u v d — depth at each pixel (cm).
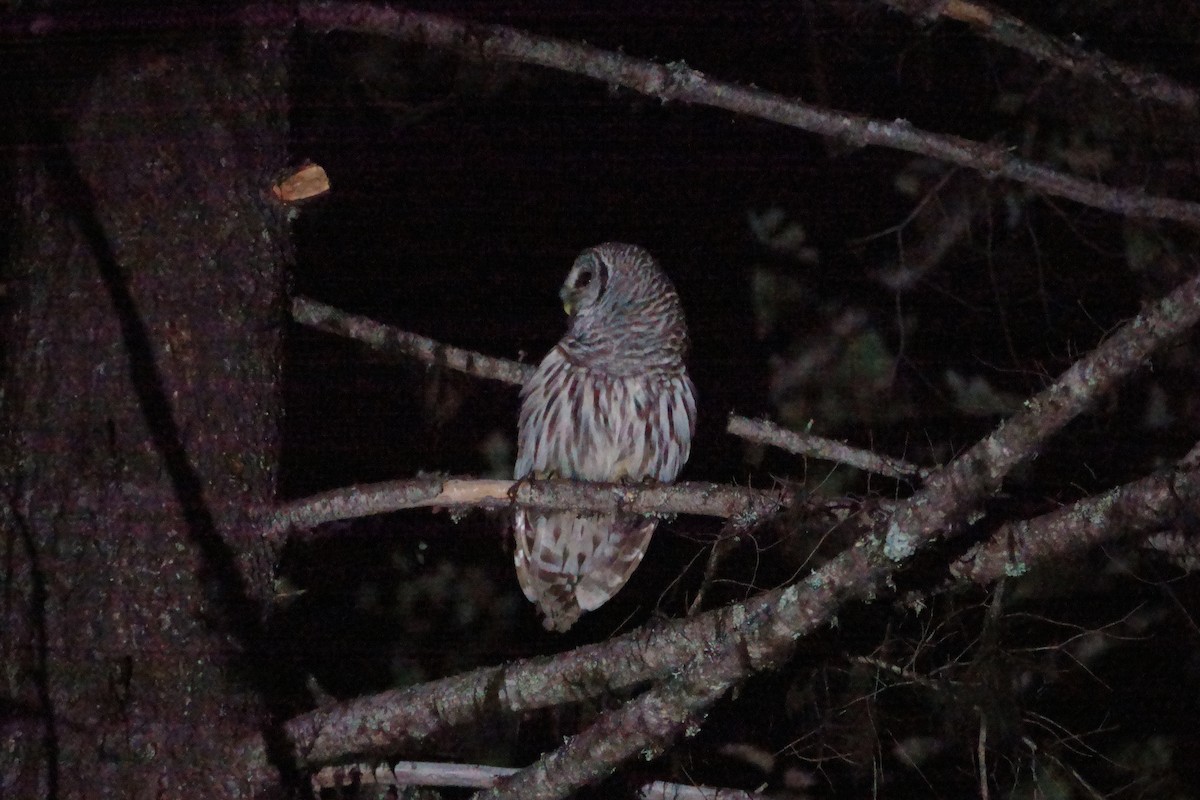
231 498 754
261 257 799
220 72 810
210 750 717
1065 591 998
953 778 1071
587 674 750
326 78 1260
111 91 780
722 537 855
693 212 1641
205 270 771
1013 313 1315
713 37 1505
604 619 1374
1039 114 1240
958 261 1325
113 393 733
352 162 1608
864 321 1349
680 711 719
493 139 1639
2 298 753
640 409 1128
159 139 779
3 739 677
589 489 843
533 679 755
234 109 808
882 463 961
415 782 806
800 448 979
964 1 985
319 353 1428
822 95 1264
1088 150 1197
